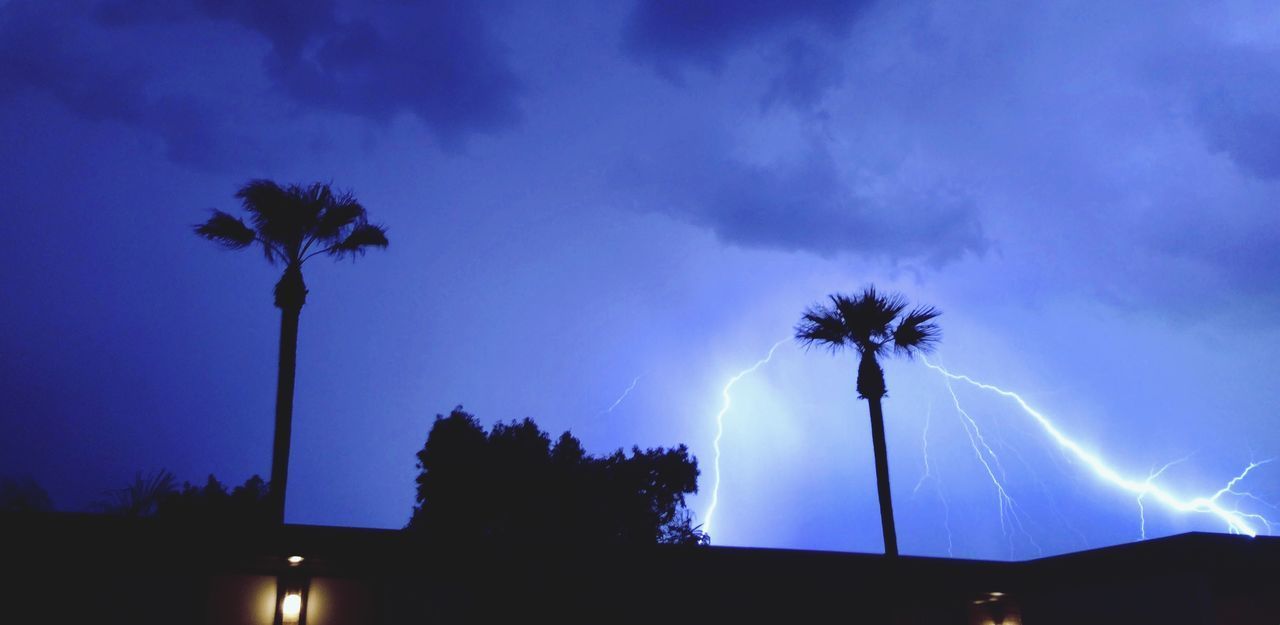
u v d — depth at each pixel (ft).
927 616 60.18
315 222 68.90
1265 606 58.95
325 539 39.99
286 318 66.13
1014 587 58.23
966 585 56.80
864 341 71.46
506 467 112.57
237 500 97.14
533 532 110.52
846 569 52.39
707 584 52.08
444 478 112.68
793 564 50.60
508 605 46.11
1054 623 56.90
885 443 68.90
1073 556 54.65
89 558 38.70
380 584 44.19
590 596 48.34
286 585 42.63
